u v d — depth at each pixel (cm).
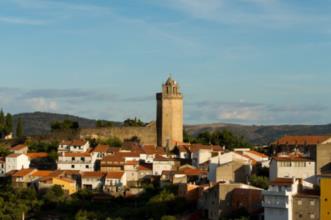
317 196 19688
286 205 19912
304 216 19788
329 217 19438
